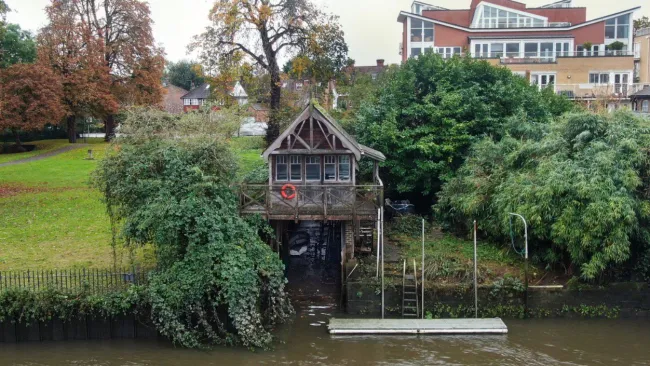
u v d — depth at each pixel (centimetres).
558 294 2309
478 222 2816
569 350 2022
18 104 5309
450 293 2312
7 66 5478
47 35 5709
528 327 2222
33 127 5466
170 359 1939
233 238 2152
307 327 2212
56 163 5022
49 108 5353
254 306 2080
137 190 2212
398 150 3356
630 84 5084
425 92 3628
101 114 6031
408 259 2567
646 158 2355
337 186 2439
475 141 3344
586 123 2495
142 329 2080
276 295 2231
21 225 3080
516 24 5912
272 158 2630
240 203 2411
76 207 3500
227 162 2341
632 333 2172
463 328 2150
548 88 4031
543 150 2609
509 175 2736
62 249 2677
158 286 2022
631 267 2345
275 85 4338
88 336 2059
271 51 4288
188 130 2439
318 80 4691
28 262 2480
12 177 4366
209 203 2169
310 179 2641
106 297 2022
